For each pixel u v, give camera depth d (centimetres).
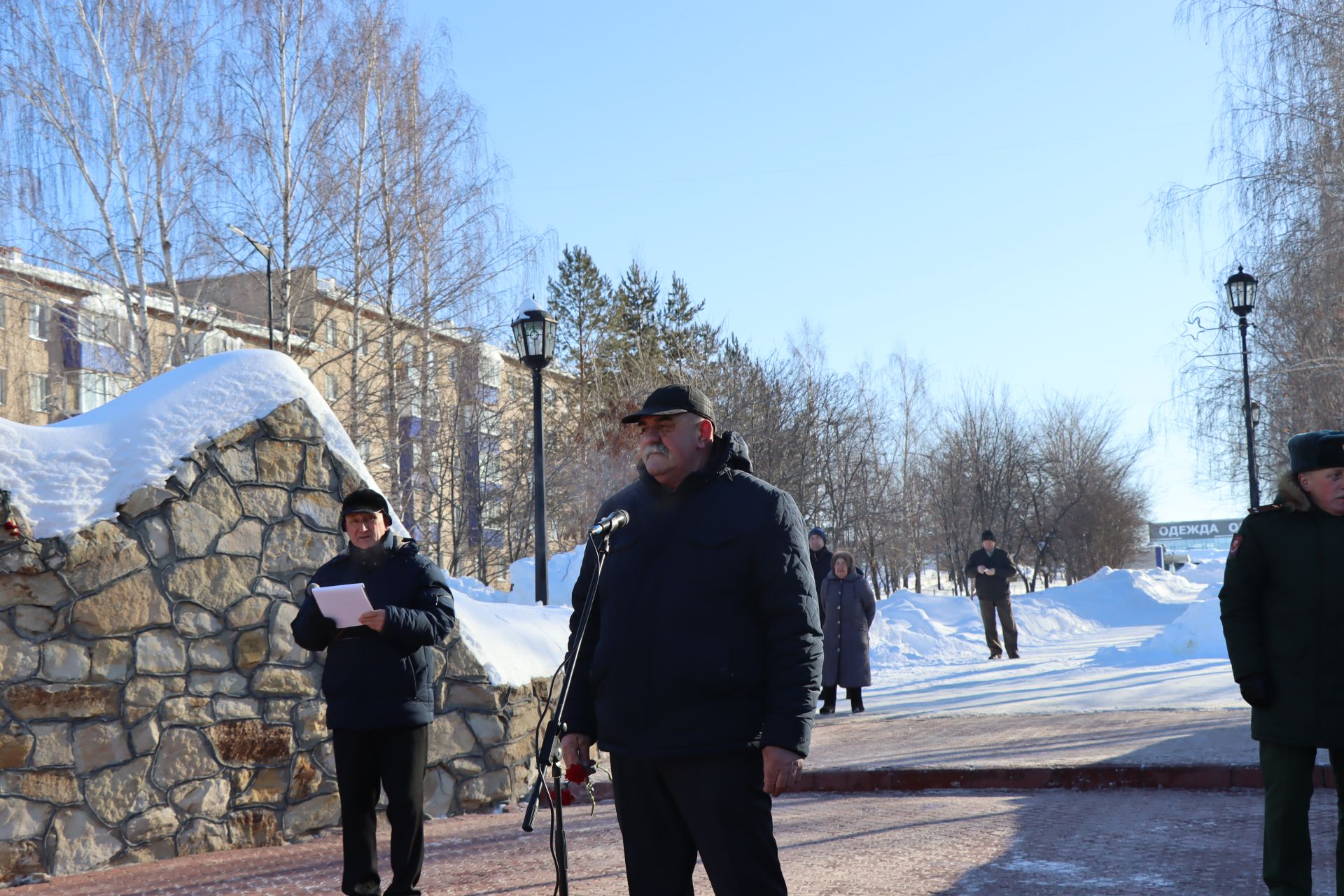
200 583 722
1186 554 7281
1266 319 1819
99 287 2466
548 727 355
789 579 330
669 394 348
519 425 3291
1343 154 1650
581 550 1908
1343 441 420
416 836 513
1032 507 6072
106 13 2391
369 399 2572
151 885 605
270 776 734
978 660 2006
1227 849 568
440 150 2619
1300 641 421
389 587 532
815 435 4572
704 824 321
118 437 722
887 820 683
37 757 648
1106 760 793
